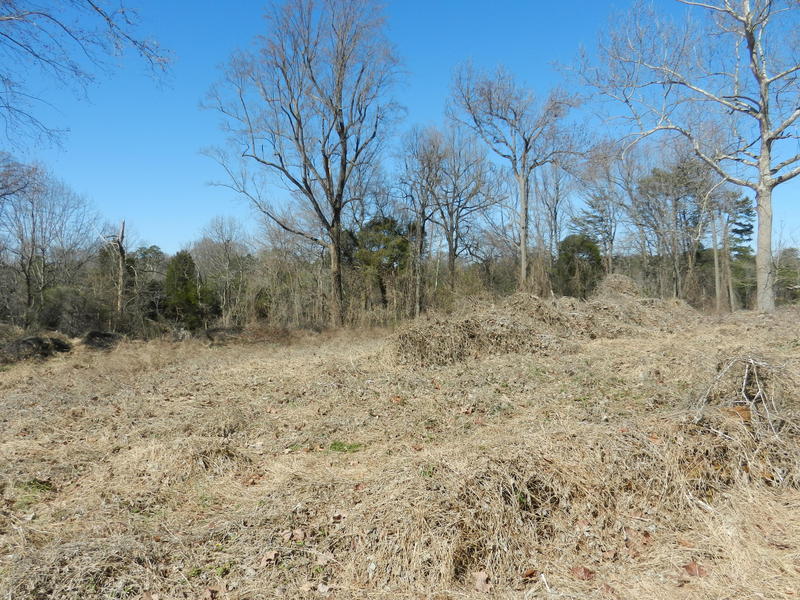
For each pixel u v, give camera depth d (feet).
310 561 10.93
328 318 96.22
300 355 42.37
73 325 74.59
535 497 12.26
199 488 15.15
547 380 25.11
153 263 118.93
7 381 34.35
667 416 15.47
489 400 22.24
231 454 17.44
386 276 91.35
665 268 103.35
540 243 102.06
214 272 125.49
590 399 21.38
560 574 10.52
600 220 113.91
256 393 27.27
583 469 13.03
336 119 70.33
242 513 13.19
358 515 12.03
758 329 34.40
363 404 23.65
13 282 86.07
